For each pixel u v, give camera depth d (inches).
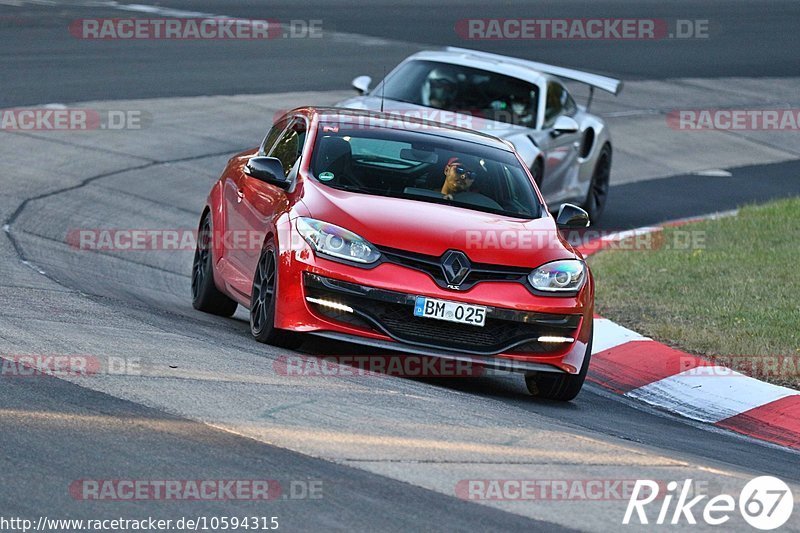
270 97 2881.4
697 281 1621.6
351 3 5044.3
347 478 721.0
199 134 2471.7
